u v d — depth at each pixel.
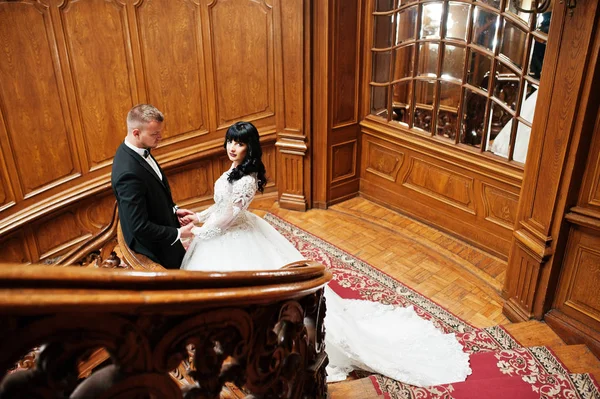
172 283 0.92
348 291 4.32
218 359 1.15
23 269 0.70
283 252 3.22
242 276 1.13
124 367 0.90
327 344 3.12
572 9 2.98
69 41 4.27
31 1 3.99
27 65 4.10
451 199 4.93
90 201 4.80
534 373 3.13
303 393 1.71
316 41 4.93
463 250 4.82
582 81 3.00
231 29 5.06
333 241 5.04
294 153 5.33
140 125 2.61
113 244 3.45
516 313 3.87
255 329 1.28
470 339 3.68
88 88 4.49
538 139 3.42
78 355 0.82
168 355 0.98
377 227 5.27
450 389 2.75
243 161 3.01
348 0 4.86
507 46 4.04
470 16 4.22
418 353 3.28
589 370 3.14
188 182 5.46
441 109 4.74
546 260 3.53
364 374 3.17
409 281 4.43
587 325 3.47
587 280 3.41
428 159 5.00
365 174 5.70
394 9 4.79
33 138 4.29
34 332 0.75
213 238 3.02
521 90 4.05
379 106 5.32
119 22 4.50
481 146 4.50
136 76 4.73
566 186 3.26
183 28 4.86
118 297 0.80
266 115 5.52
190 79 5.07
